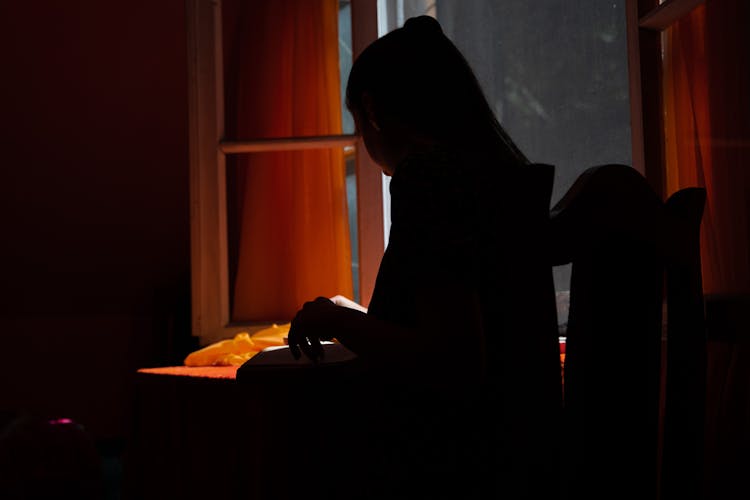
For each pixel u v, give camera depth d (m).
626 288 0.80
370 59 0.91
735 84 1.42
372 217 1.95
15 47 3.04
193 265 1.99
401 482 0.81
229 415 1.27
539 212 0.75
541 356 0.74
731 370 1.36
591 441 0.79
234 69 2.22
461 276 0.72
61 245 3.40
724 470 1.35
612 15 1.81
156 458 1.55
